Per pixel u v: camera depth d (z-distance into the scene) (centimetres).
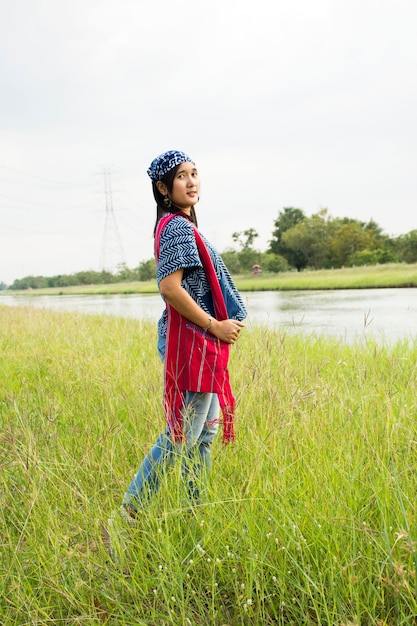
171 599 216
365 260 6612
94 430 364
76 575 230
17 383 536
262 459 270
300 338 829
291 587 217
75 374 539
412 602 201
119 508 271
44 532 247
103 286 10362
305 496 246
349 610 204
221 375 271
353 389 410
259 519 242
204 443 286
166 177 277
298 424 319
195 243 267
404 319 1359
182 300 260
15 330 1003
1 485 290
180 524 251
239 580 228
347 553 218
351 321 1375
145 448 321
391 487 250
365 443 293
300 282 4525
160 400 379
